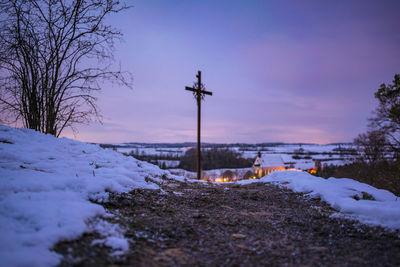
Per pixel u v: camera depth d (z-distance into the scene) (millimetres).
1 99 7621
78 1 8359
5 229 2479
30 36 7922
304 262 2680
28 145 5867
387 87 17234
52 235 2568
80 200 3797
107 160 6945
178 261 2588
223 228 3803
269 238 3443
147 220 3791
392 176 22641
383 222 4055
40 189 3742
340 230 3832
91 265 2273
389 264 2627
